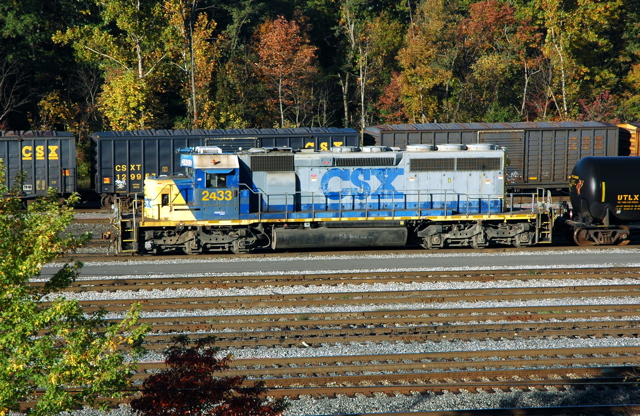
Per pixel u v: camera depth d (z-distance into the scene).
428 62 191.62
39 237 31.06
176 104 196.62
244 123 175.62
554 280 72.19
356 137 123.00
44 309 32.12
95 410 42.25
